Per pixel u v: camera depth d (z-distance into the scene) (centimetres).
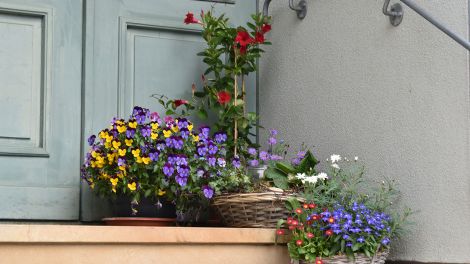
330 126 319
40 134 313
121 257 262
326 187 287
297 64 341
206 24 342
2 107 309
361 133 303
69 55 322
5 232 243
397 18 290
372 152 297
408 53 284
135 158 290
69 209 313
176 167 291
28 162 310
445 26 257
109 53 329
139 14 337
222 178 296
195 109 343
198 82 346
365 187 298
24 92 313
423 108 276
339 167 304
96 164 296
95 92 324
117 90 328
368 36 303
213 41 332
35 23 319
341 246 266
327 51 324
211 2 353
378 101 296
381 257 271
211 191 289
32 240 247
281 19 353
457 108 262
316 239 270
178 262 270
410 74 282
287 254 288
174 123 298
